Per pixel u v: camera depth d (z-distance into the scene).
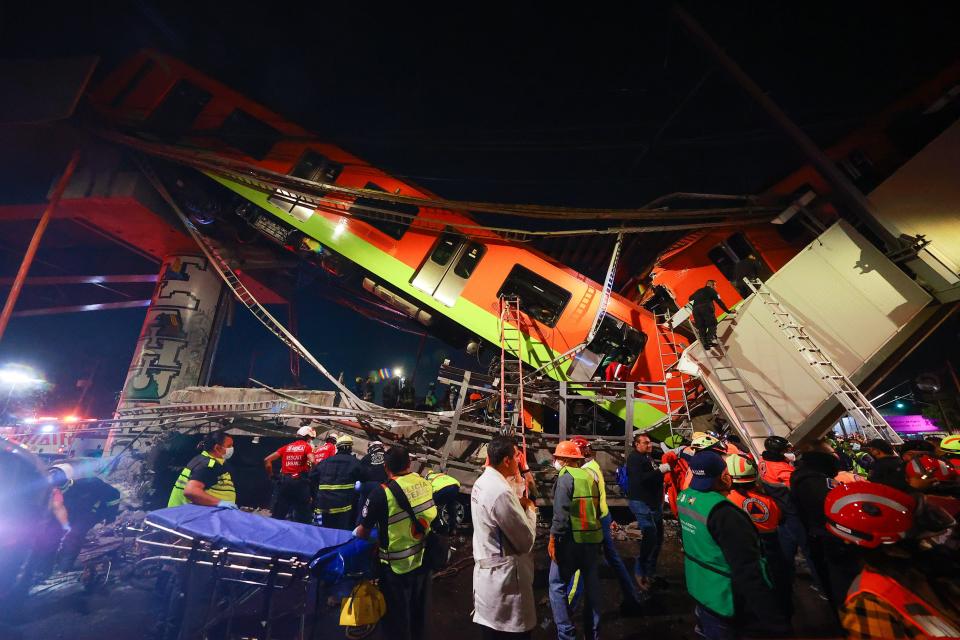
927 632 1.50
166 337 12.70
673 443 7.45
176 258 13.62
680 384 9.07
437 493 3.37
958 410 24.19
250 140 11.21
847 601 1.72
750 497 3.58
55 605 4.22
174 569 3.55
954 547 2.55
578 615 4.31
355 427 8.02
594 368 9.54
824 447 3.64
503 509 2.60
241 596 4.21
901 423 25.97
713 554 2.46
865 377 6.95
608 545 4.12
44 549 4.07
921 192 7.22
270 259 13.45
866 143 9.07
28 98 11.25
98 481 5.20
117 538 5.95
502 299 9.61
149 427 8.71
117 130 11.50
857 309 7.17
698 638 3.80
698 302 7.84
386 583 2.97
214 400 9.95
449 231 10.34
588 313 9.77
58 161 12.72
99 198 11.75
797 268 7.60
